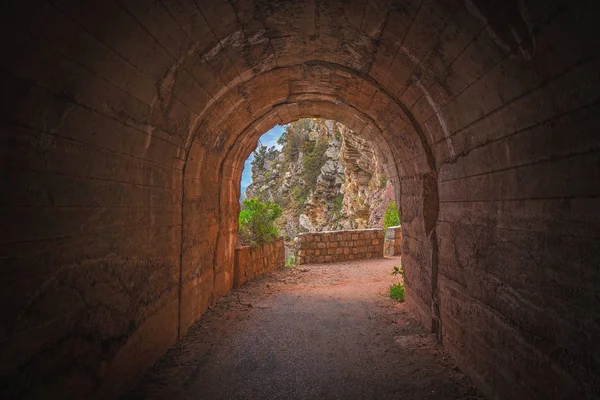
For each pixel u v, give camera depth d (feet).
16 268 5.95
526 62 6.98
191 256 15.89
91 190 8.09
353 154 82.69
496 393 9.41
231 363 12.44
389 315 18.22
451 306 12.71
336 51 13.61
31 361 6.36
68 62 6.51
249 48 12.35
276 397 10.20
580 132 6.09
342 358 12.92
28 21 5.34
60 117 6.77
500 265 9.16
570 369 6.57
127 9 7.13
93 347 8.35
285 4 10.00
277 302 21.13
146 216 11.10
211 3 8.81
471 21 7.60
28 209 6.17
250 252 27.73
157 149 11.62
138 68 8.63
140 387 10.42
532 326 7.79
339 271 32.55
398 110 15.29
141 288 10.85
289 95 20.29
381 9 9.49
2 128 5.49
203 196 17.61
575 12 5.39
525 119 7.66
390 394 10.31
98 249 8.46
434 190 14.55
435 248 14.56
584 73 5.75
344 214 98.48
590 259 6.00
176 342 14.06
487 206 9.82
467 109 10.03
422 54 10.25
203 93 12.85
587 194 6.02
